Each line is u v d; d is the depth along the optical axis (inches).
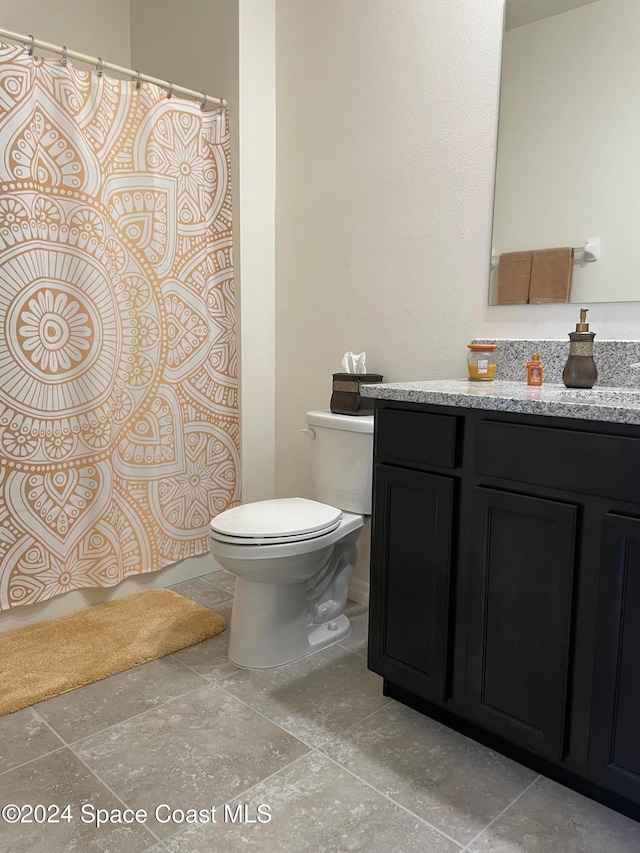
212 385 96.5
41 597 81.9
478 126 72.8
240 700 67.0
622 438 45.3
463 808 51.7
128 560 90.7
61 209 78.1
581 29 64.1
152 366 89.5
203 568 101.7
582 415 46.9
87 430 83.2
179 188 89.3
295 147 94.8
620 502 45.9
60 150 77.3
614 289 64.1
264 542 67.7
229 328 97.3
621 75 62.1
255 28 92.7
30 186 75.1
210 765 56.4
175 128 87.8
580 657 49.3
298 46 92.3
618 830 49.6
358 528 78.3
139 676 71.7
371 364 87.7
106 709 65.1
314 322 95.3
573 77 65.1
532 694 52.4
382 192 83.6
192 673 72.6
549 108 67.0
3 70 72.0
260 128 95.8
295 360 99.4
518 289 71.1
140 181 85.3
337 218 89.8
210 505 99.2
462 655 57.5
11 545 78.6
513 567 52.6
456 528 56.9
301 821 49.9
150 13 105.3
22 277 75.6
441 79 75.7
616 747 47.7
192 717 63.8
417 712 65.3
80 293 80.4
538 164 68.3
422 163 78.7
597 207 64.6
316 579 80.5
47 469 80.5
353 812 51.0
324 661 75.8
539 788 54.3
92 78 79.4
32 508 79.8
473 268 75.0
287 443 102.8
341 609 84.2
